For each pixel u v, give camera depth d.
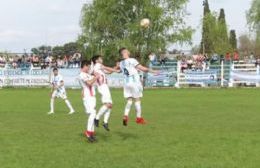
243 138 15.91
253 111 25.36
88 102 15.59
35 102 32.41
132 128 18.69
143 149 14.09
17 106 29.25
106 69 17.28
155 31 68.19
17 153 13.53
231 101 32.19
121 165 11.97
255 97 35.94
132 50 66.88
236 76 51.16
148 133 17.28
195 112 24.95
